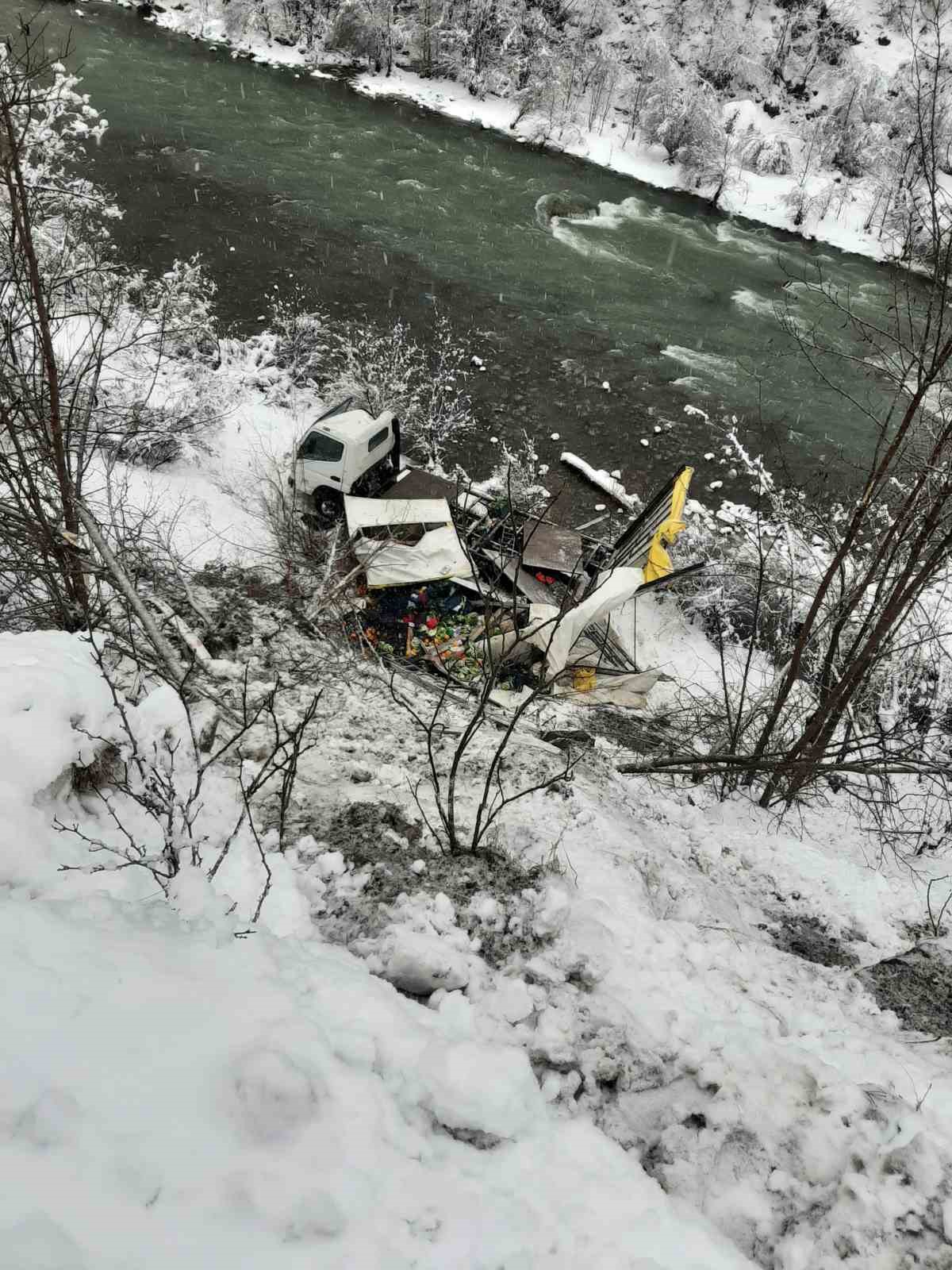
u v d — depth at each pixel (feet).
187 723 16.72
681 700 39.83
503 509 42.32
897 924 22.27
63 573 21.70
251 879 14.28
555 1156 9.90
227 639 30.40
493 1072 10.22
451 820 17.39
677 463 61.67
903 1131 11.84
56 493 24.23
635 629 43.60
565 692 37.88
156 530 33.53
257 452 51.62
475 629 37.55
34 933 9.48
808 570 39.68
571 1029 12.98
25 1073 7.67
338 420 45.83
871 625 29.50
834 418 68.28
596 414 65.26
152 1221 6.93
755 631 29.09
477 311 74.95
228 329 66.28
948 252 21.27
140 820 14.10
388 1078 9.93
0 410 20.02
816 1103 12.34
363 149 98.43
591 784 26.37
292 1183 7.70
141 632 24.66
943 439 22.70
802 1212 10.90
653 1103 12.19
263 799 18.17
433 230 85.61
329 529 46.01
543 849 18.88
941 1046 15.80
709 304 80.79
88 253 38.99
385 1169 8.45
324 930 14.56
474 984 13.88
